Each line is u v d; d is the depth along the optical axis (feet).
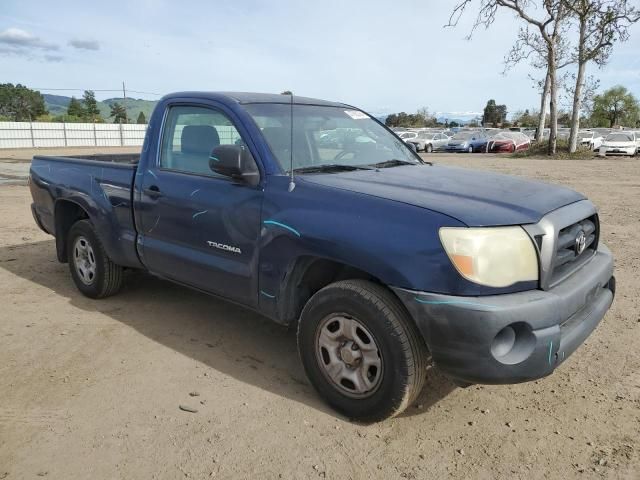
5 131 132.46
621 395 11.40
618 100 266.57
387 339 9.48
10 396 11.25
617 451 9.52
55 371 12.34
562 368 12.63
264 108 12.94
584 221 11.23
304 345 10.91
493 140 115.03
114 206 15.20
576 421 10.47
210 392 11.46
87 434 9.95
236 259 12.02
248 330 14.79
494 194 10.43
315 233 10.26
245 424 10.29
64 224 17.92
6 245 24.58
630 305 16.51
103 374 12.21
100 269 16.34
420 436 9.98
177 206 13.17
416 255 9.14
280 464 9.14
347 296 9.93
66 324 15.08
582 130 141.08
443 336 8.98
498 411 10.85
